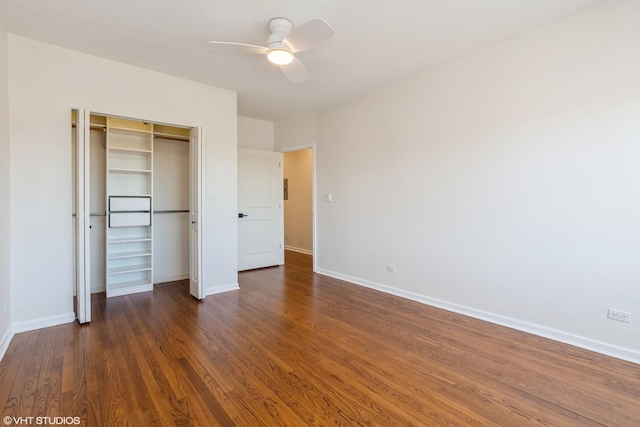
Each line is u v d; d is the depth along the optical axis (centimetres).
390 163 380
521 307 276
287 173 706
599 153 233
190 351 237
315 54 299
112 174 382
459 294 319
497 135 285
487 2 222
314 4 221
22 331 268
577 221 244
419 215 351
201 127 355
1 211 236
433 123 334
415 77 349
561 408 175
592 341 240
